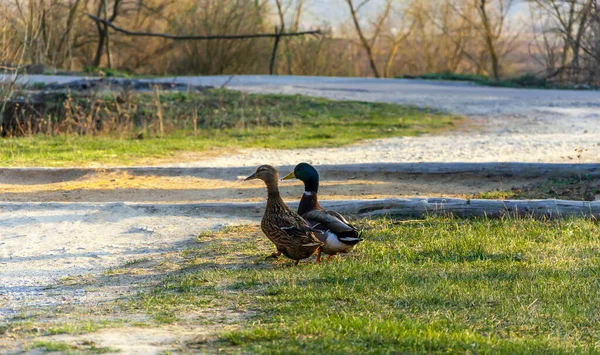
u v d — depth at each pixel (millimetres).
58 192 13320
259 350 5645
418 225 10820
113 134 21109
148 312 7137
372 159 16453
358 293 7570
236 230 10797
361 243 9875
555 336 6457
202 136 21125
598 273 8305
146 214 11625
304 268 8680
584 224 10578
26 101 22891
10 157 16500
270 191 8844
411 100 28266
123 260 9500
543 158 15711
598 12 37250
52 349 5648
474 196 12555
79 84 27203
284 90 30047
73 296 7891
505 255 9156
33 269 9102
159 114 21875
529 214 11133
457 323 6637
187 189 13500
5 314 7207
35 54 32656
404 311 7012
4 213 11594
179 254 9680
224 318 6867
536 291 7641
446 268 8586
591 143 17844
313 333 6148
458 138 20125
